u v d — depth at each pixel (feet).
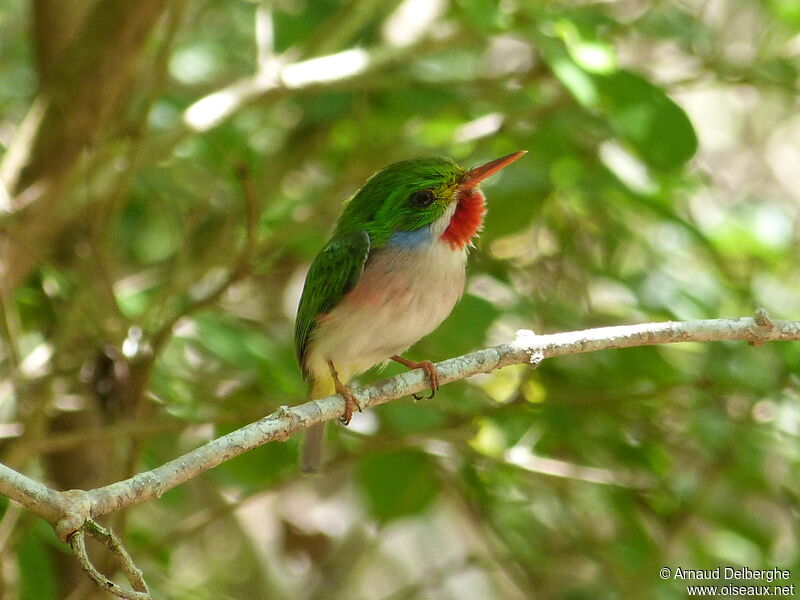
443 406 34.55
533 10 31.04
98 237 33.01
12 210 33.86
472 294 34.42
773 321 24.95
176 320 29.91
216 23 48.16
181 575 46.06
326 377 28.68
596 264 40.98
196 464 19.57
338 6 42.01
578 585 40.81
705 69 40.16
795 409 37.09
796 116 50.62
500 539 39.75
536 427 37.47
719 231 38.65
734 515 37.88
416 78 40.57
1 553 29.76
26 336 39.99
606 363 36.17
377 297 26.40
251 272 29.60
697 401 37.35
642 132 29.30
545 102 39.91
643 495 38.27
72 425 36.42
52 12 36.11
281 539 42.91
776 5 39.19
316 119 41.24
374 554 48.08
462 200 26.99
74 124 34.47
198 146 38.14
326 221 40.14
